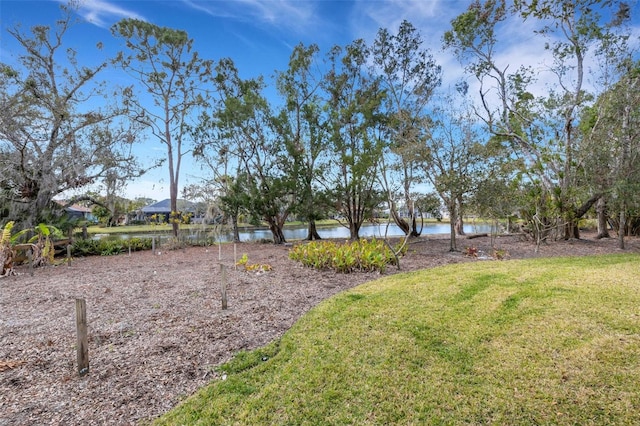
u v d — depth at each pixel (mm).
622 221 9859
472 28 11492
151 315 4285
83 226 13102
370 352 3066
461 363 2834
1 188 11578
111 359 3066
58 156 12172
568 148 10898
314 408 2326
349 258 6848
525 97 12258
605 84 10805
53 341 3490
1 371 2854
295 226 27781
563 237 12484
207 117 14750
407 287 5234
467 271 6348
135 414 2287
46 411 2311
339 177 12336
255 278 6453
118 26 15164
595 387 2410
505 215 10086
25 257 8711
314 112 12734
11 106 10805
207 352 3209
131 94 15109
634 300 3992
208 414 2270
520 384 2500
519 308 3973
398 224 14359
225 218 14070
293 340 3406
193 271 7496
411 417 2215
